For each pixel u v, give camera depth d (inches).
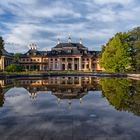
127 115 627.8
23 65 5949.8
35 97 1004.6
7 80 2249.0
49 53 6171.3
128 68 3412.9
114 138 437.4
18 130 487.8
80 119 583.8
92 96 1032.2
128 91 1213.7
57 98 974.4
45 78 2704.2
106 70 3784.5
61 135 454.0
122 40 3403.1
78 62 5974.4
